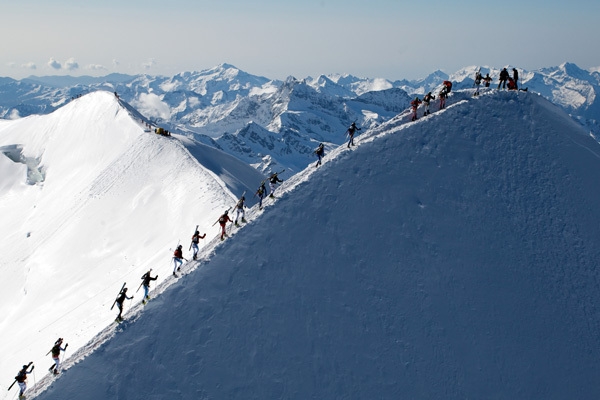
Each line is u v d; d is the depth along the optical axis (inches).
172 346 1017.5
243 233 1155.9
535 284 1179.3
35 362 2027.6
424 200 1258.6
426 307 1111.6
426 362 1048.8
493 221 1256.8
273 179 1331.2
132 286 2187.5
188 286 1080.2
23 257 3560.5
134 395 972.6
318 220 1189.7
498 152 1374.3
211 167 3737.7
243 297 1076.5
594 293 1186.0
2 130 6535.4
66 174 4665.4
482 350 1076.5
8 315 2977.4
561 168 1375.5
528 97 1510.8
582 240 1262.3
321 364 1023.6
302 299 1086.4
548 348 1098.1
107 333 1072.2
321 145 1362.0
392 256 1165.1
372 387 1011.3
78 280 2800.2
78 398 964.0
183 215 2829.7
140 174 3604.8
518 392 1041.5
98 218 3334.2
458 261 1179.9
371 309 1093.1
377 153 1316.4
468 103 1464.1
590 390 1061.8
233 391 983.0
